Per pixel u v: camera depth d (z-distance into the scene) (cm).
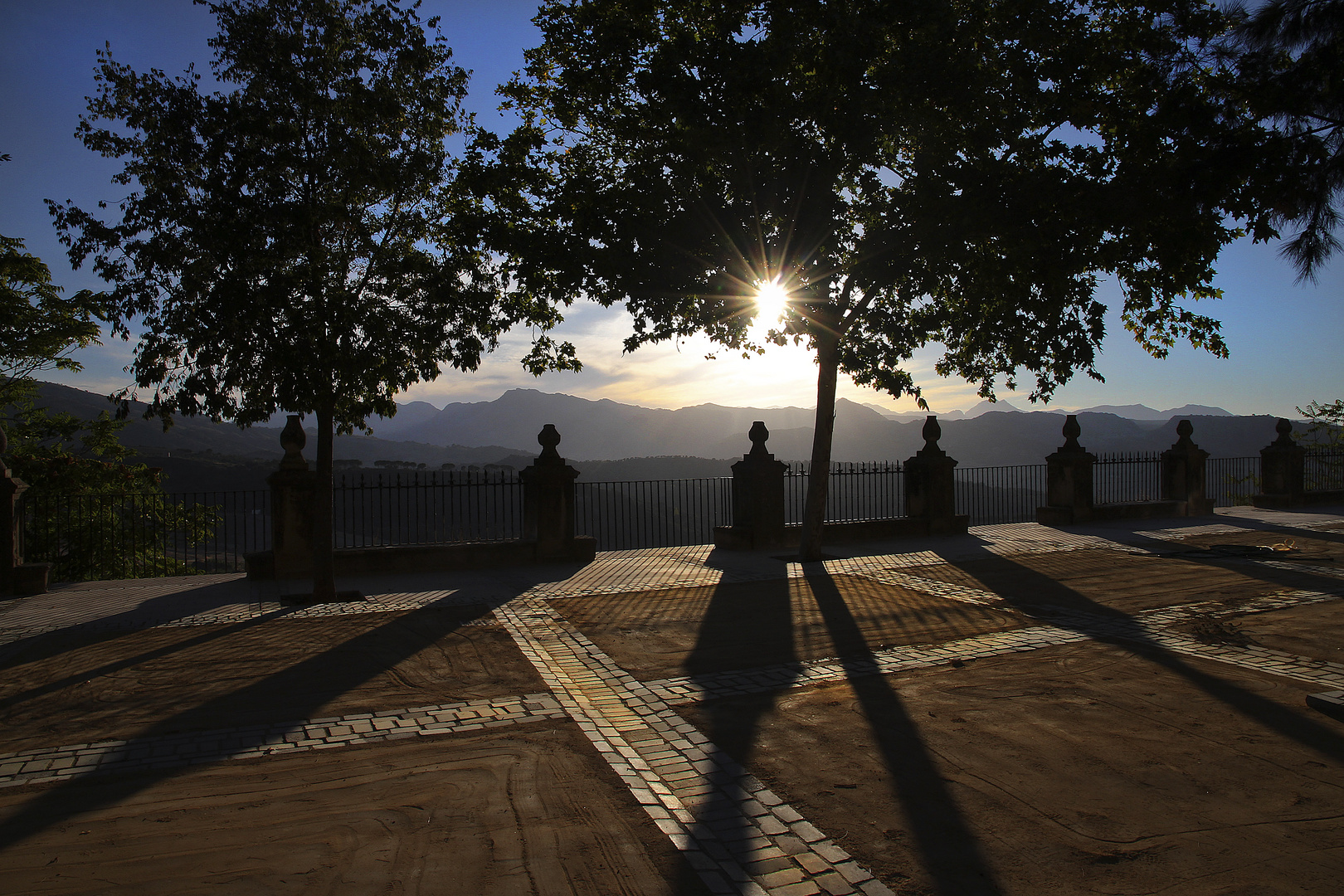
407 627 821
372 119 919
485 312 996
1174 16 985
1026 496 1838
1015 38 1046
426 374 968
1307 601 898
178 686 621
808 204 1101
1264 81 698
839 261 1129
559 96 1145
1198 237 927
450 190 1010
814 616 862
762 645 740
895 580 1081
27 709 571
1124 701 557
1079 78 1009
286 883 331
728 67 1002
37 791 429
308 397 874
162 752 485
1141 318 1300
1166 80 841
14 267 1752
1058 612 855
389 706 570
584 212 1076
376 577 1142
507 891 324
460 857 353
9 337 1784
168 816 396
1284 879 324
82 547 1823
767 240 1117
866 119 1034
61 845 366
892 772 442
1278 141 709
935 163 1039
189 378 877
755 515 1414
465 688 614
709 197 1082
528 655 711
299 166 893
